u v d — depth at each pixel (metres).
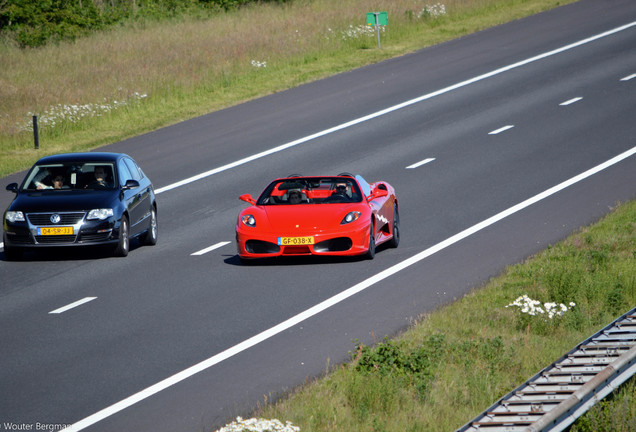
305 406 25.34
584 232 50.06
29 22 160.50
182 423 25.06
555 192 63.28
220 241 56.22
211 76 119.12
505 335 32.59
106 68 124.81
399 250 50.22
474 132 88.38
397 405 25.42
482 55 127.69
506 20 154.75
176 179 78.12
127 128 100.25
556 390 23.64
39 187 54.78
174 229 61.38
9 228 51.84
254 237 46.88
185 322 36.84
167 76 117.81
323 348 32.09
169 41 142.50
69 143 94.75
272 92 114.31
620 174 67.38
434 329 33.34
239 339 33.84
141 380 29.27
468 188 67.12
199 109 107.50
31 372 30.73
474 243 50.47
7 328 37.34
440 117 96.19
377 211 48.75
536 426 20.47
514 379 27.89
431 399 26.00
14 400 27.72
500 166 73.94
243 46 133.12
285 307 38.53
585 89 103.81
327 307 38.19
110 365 31.16
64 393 28.22
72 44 147.12
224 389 28.00
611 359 25.67
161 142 93.06
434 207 61.88
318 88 114.62
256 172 78.62
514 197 62.84
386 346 29.31
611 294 36.56
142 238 57.16
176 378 29.34
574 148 78.38
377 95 108.81
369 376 27.11
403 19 151.25
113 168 55.50
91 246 56.94
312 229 46.56
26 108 105.06
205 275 46.28
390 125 94.12
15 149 92.88
